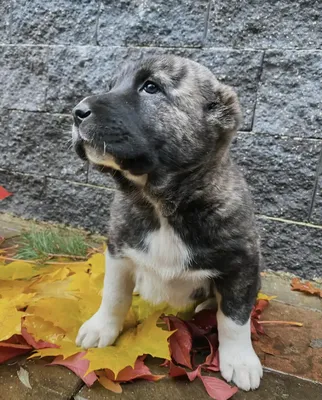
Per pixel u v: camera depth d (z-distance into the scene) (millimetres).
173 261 381
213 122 379
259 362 386
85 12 704
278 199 631
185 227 374
